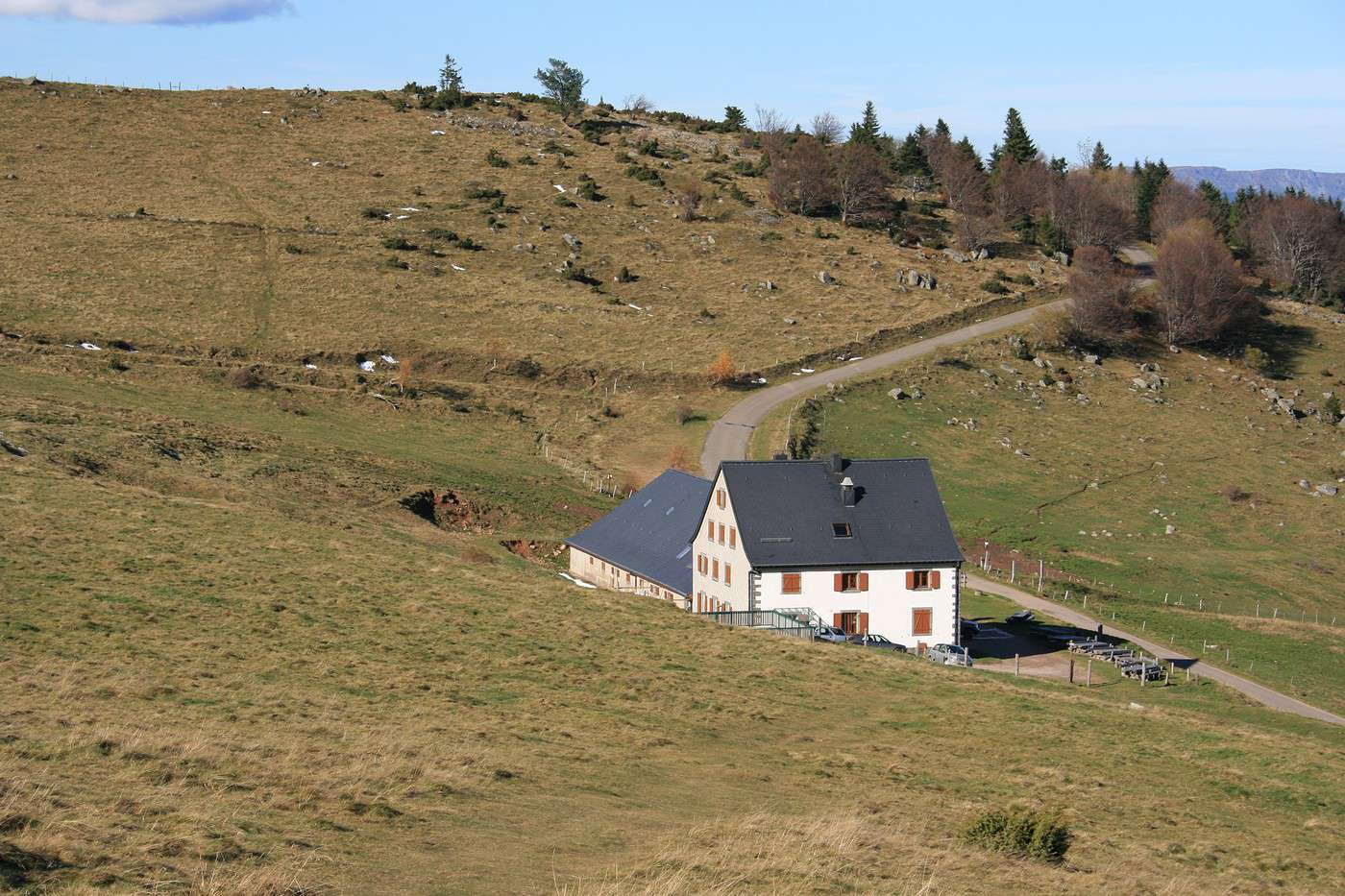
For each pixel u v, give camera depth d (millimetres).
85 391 98375
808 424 115438
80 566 44219
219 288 136750
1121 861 27766
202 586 44750
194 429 87500
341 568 51656
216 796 21844
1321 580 94688
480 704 35719
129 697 29812
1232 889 26828
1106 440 121750
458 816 23406
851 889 21312
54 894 15906
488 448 106250
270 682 34469
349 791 23656
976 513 100812
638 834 23828
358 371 120062
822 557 64312
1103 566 92875
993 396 128875
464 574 54938
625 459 107875
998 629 71750
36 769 21688
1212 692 60844
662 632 50594
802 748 35781
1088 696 53250
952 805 30891
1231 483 112875
